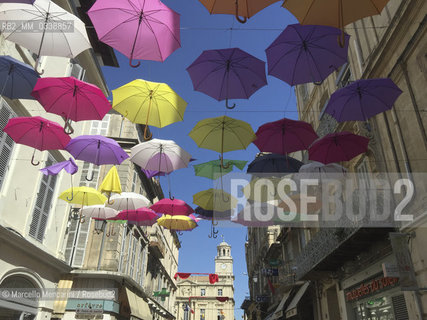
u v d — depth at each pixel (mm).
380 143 8469
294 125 5320
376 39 8938
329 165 6414
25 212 9516
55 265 11117
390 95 4887
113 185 6383
